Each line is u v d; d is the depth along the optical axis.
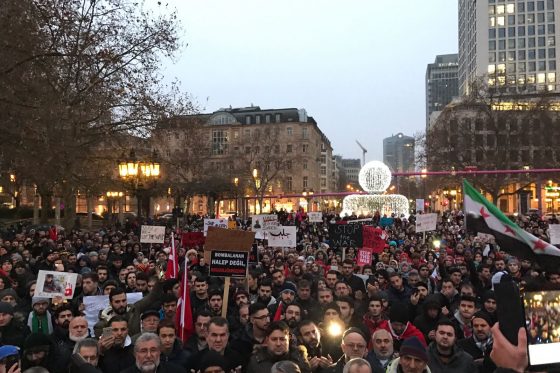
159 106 25.56
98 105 22.91
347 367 4.39
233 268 7.43
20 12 16.62
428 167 57.69
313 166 116.56
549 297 2.63
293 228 14.95
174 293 8.37
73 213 28.50
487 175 55.78
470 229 4.90
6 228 34.41
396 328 6.97
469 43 122.12
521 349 2.24
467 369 5.48
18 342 6.77
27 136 18.27
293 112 114.31
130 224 29.62
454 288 9.39
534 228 24.03
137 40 24.41
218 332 5.71
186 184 56.78
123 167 18.78
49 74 18.39
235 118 112.06
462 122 58.16
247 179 77.56
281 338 5.45
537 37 110.12
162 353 5.92
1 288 9.52
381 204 40.47
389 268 12.55
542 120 56.31
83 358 5.27
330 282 9.84
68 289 8.02
